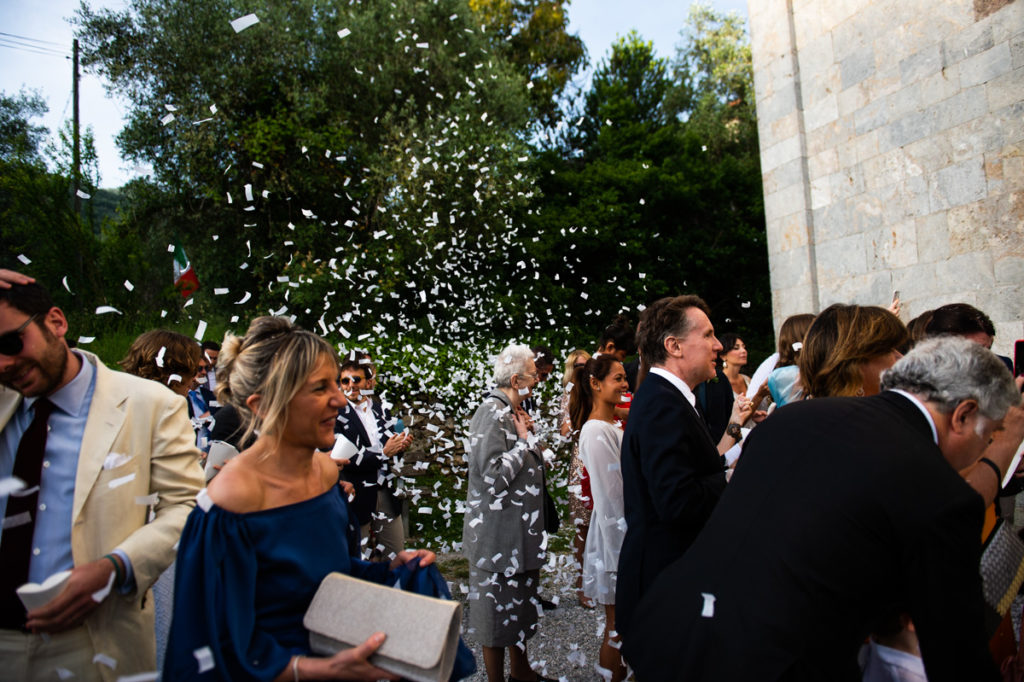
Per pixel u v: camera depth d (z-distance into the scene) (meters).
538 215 14.33
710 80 24.25
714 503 2.15
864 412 1.66
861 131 5.98
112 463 1.79
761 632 1.46
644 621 1.74
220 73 11.49
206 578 1.43
